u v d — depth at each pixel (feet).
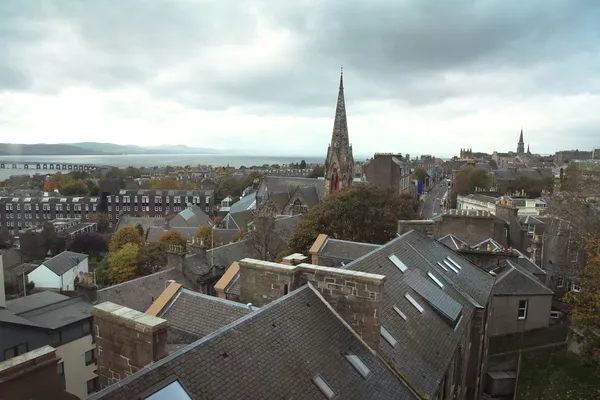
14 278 284.20
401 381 63.98
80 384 137.59
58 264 298.15
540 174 501.15
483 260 166.09
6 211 622.95
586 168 245.65
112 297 139.44
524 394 128.06
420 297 91.09
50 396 40.98
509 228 225.97
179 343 68.80
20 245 425.69
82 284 158.20
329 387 53.57
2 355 119.44
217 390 43.75
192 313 73.05
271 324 56.80
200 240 239.30
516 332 149.07
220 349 48.47
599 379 129.90
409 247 114.32
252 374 48.06
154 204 651.25
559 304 181.98
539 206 310.65
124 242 350.02
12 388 38.19
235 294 93.35
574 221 195.72
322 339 60.39
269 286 72.69
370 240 207.21
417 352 73.10
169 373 42.24
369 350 64.69
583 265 192.54
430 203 566.36
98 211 640.58
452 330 87.86
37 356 40.22
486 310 118.93
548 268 205.67
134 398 38.32
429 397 63.57
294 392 49.55
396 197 232.53
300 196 349.20
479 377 116.16
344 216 209.97
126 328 49.44
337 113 350.02
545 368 138.41
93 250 428.56
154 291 149.28
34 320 130.93
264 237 218.38
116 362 51.24
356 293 65.67
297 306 63.21
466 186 464.24
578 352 143.23
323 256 145.69
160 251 275.18
